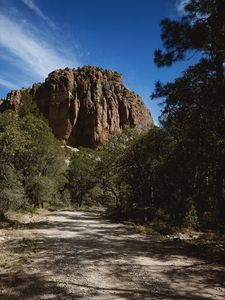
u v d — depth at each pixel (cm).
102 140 14862
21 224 2391
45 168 4606
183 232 2148
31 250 1348
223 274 1036
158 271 1056
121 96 16812
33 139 3994
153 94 1795
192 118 1738
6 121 2653
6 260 1140
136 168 3441
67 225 2520
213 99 1616
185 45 1703
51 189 4316
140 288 861
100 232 2120
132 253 1364
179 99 1719
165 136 2791
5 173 2634
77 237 1827
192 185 2617
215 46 1574
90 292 812
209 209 2723
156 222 2720
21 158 3681
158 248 1506
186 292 838
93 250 1411
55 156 4719
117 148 4403
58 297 765
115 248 1477
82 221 3058
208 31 1572
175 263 1188
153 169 3061
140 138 3325
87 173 7462
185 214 2498
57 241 1636
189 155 2019
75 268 1061
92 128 14938
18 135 2581
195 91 1694
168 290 851
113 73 18100
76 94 15500
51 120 14975
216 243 1667
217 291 856
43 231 2050
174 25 1689
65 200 6700
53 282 888
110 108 15850
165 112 1848
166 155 2766
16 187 2772
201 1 1602
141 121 16788
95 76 16825
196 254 1374
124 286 876
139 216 3194
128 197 3759
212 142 1680
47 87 15738
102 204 7975
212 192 2552
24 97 7594
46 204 5616
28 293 787
